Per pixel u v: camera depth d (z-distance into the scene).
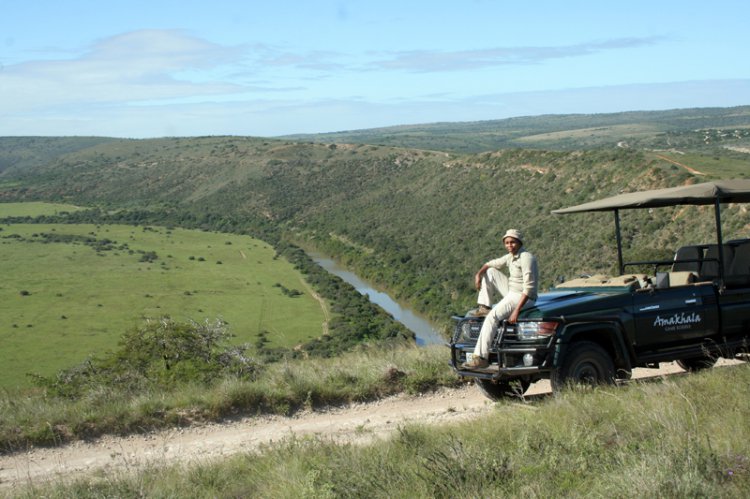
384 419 7.50
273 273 104.38
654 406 5.47
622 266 8.41
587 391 6.38
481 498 4.13
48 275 109.12
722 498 3.69
